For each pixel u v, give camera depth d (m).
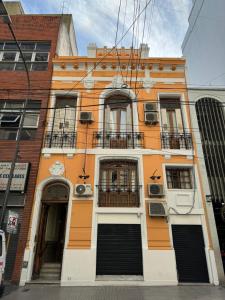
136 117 11.45
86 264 8.66
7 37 13.49
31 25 13.81
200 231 9.45
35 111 11.57
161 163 10.46
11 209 9.57
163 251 8.93
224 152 11.25
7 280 8.48
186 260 9.02
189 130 11.24
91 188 9.86
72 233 9.15
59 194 10.21
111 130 11.52
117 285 8.35
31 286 8.16
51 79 12.23
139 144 10.85
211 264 8.82
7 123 11.38
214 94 12.24
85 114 11.24
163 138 11.05
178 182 10.48
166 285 8.38
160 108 12.02
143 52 13.09
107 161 10.73
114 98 12.23
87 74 12.35
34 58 12.98
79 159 10.44
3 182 9.82
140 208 9.59
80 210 9.53
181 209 9.68
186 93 12.06
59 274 9.20
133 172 10.61
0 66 12.77
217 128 11.70
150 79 12.26
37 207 9.62
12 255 8.88
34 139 10.91
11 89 11.94
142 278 8.62
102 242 9.20
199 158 10.78
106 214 9.55
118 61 12.51
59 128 11.45
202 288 7.96
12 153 10.51
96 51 13.17
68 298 6.79
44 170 10.23
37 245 9.38
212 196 10.39
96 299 6.71
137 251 9.11
